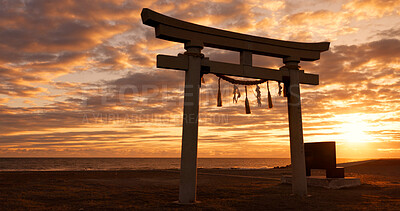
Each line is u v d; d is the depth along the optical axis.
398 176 20.64
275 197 11.41
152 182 17.64
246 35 11.28
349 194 12.42
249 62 11.38
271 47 11.77
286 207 9.43
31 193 12.29
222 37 10.83
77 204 9.91
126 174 24.80
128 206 9.48
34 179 18.95
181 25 10.05
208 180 19.48
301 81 12.31
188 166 9.81
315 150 16.48
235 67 11.03
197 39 10.30
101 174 24.59
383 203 10.12
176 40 10.23
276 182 17.97
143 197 11.46
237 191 13.37
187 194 9.78
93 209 9.05
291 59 12.12
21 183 16.28
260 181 18.69
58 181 17.58
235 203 10.08
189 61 10.17
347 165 31.78
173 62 9.93
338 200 10.78
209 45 10.77
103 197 11.44
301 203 10.11
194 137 9.90
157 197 11.48
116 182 17.41
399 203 10.12
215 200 10.62
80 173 26.00
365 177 19.89
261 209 9.11
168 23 9.83
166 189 14.12
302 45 12.45
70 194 12.13
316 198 11.17
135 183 17.00
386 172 23.91
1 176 21.31
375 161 33.09
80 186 15.08
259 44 11.52
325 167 15.79
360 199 11.03
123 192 12.91
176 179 19.69
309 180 16.12
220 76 11.21
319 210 8.98
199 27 10.36
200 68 10.34
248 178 21.09
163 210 8.78
